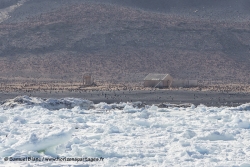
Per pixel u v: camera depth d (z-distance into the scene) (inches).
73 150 4581.7
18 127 6097.4
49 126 6195.9
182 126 6328.7
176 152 4704.7
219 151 4795.8
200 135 5398.6
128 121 6771.7
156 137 5511.8
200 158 4522.6
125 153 4621.1
